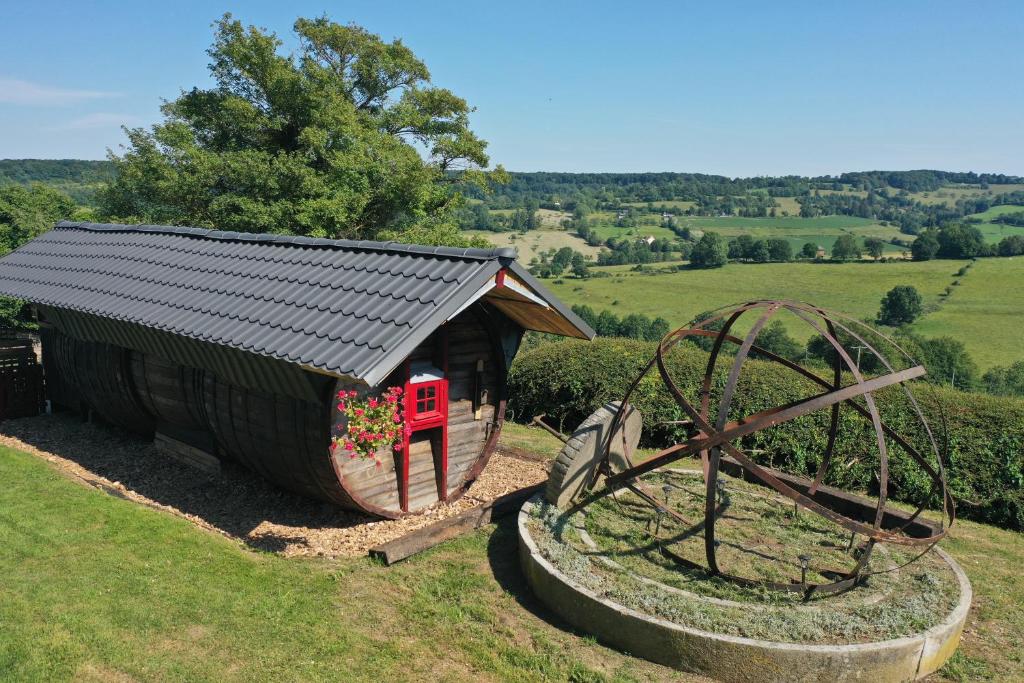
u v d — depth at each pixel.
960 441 11.06
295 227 26.41
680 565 7.52
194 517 9.04
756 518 9.03
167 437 11.27
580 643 6.45
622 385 14.09
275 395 8.23
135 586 6.76
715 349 9.13
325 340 7.22
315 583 7.22
